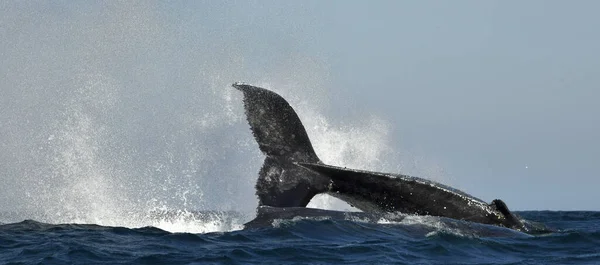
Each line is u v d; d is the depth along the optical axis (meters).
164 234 64.12
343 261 55.84
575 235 66.00
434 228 65.31
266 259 56.09
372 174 68.44
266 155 69.25
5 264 54.62
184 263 54.62
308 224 65.12
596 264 56.94
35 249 58.69
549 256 59.62
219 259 55.72
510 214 68.38
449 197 68.19
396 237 63.53
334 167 68.62
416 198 68.19
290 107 69.75
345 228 65.00
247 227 65.56
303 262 55.47
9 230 66.00
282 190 68.44
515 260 57.97
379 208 68.69
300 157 69.38
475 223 66.44
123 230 65.88
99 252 57.50
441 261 56.78
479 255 59.03
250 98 69.88
